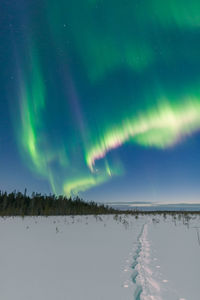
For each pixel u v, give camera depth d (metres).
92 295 3.41
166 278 4.23
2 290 3.62
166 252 6.49
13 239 8.54
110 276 4.34
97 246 7.36
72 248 6.99
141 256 6.00
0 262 5.31
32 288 3.71
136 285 3.85
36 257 5.81
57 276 4.33
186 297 3.33
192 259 5.67
